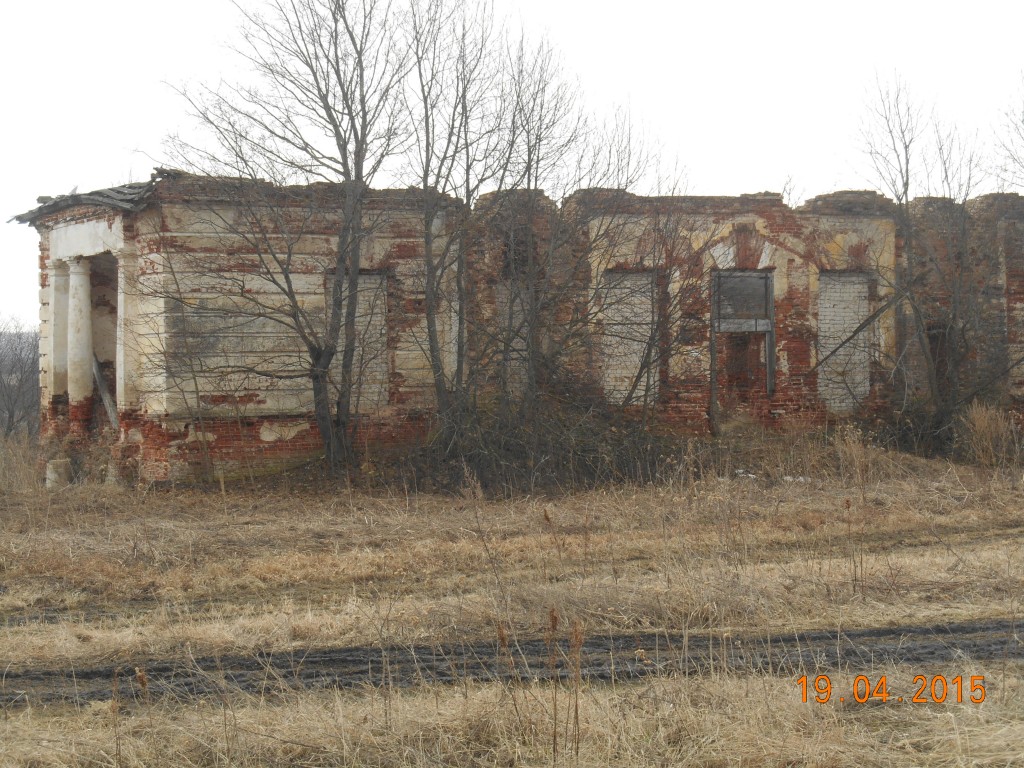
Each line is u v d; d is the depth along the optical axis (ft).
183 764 18.21
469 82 52.21
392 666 23.89
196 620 28.35
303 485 51.60
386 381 55.77
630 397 56.75
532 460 51.67
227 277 52.06
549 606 27.76
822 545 37.96
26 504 47.37
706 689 20.70
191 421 52.95
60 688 22.62
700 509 43.78
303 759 18.44
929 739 18.86
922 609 28.37
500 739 18.83
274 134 51.03
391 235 55.31
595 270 57.98
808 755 18.10
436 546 37.45
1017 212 67.72
